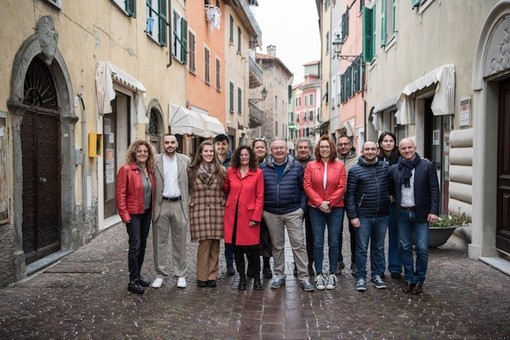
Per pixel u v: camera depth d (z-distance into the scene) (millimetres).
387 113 15102
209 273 6082
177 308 5188
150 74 13570
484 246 7172
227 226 5875
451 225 7652
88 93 8953
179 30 16969
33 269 6531
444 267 6766
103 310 5094
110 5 10266
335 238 6066
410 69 11305
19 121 6148
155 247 6078
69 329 4551
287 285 6137
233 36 27094
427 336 4398
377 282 5945
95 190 9312
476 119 7305
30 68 6949
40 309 5094
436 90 8547
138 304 5305
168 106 15547
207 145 6051
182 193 6059
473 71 7312
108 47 10141
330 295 5680
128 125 11922
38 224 7133
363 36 16531
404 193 5719
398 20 12547
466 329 4551
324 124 31234
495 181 7141
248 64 32094
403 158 5797
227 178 5988
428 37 9859
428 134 10688
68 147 7914
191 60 18625
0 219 5695
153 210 6004
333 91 27375
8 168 5910
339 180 5922
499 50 6609
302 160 6746
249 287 6035
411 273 5746
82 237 8461
